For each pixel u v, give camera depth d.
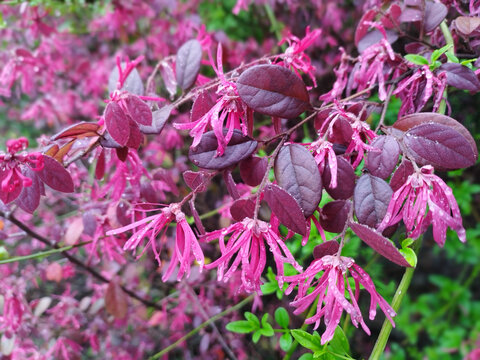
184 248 0.25
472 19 0.33
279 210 0.23
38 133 1.01
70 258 0.53
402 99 0.34
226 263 0.23
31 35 0.78
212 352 0.72
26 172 0.27
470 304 0.86
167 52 0.78
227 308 0.73
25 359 0.62
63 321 0.65
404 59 0.34
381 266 0.62
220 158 0.25
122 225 0.43
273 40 0.82
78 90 0.93
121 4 0.81
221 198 0.73
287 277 0.23
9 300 0.60
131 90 0.34
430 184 0.22
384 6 0.44
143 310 0.69
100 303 0.66
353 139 0.24
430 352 0.84
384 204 0.23
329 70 0.71
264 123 0.74
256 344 0.73
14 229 0.71
